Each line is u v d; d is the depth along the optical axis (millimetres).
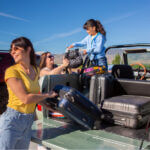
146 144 1694
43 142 1775
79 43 3330
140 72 4148
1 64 5668
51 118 2477
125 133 1960
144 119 2131
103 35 3186
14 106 1637
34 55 1803
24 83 1643
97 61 3240
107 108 2217
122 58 3984
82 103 1921
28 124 1722
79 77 2844
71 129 2088
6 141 1599
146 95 2365
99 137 1860
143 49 3801
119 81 2551
